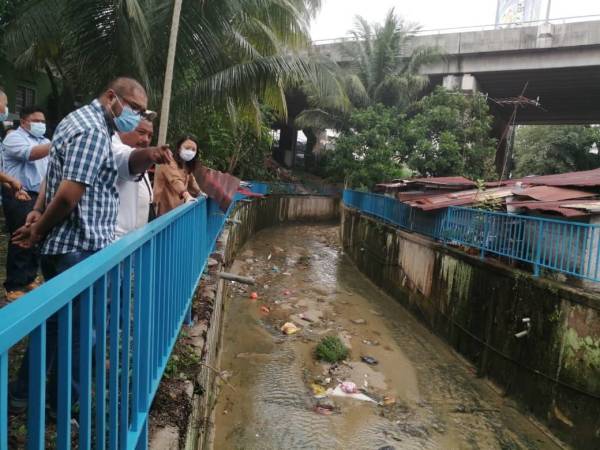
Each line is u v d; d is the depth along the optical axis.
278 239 19.47
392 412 6.15
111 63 7.70
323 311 9.96
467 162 18.94
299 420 5.74
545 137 27.20
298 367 7.13
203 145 14.12
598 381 5.31
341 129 23.31
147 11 7.97
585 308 5.55
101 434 1.41
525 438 5.78
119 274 1.54
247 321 8.78
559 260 6.53
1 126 6.55
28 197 3.38
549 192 8.14
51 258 2.06
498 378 6.96
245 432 5.36
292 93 27.20
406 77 21.59
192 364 3.34
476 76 21.98
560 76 21.06
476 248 8.28
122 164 2.21
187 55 8.30
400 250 11.41
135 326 1.84
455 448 5.49
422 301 9.88
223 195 4.84
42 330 0.97
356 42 23.16
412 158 18.94
